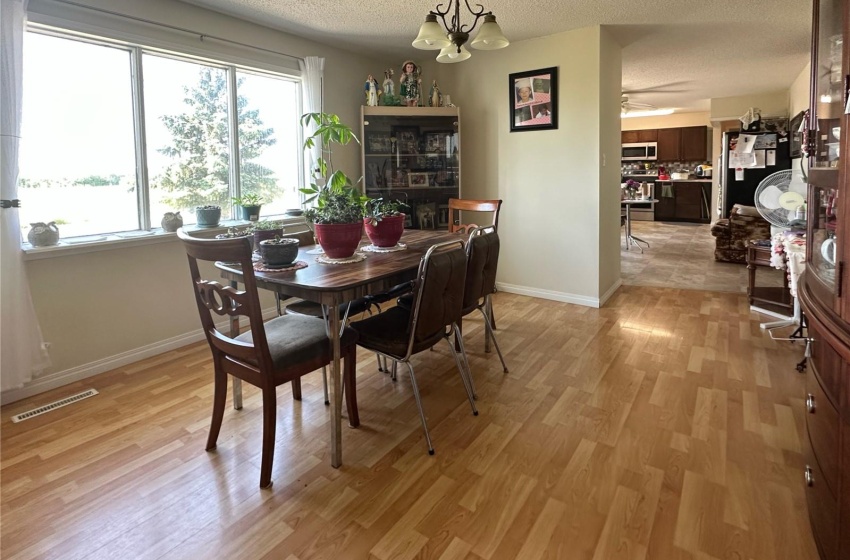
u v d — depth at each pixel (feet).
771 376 8.79
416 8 11.00
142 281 10.12
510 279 15.35
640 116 33.94
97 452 6.75
